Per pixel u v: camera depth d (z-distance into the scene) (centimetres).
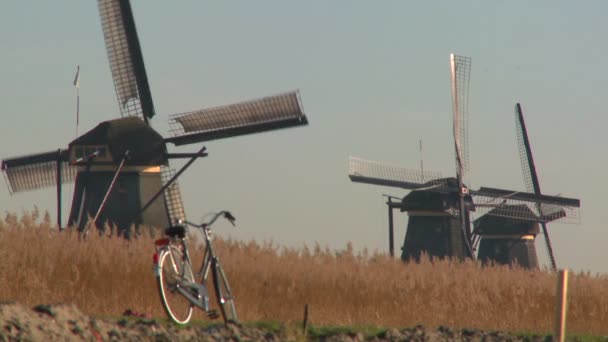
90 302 6500
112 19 18038
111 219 16775
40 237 6769
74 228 7088
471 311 8462
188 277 4988
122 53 18075
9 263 6456
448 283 8656
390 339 5212
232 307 5300
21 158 17625
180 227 4994
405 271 8506
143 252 6769
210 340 4450
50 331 3825
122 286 6612
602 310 9050
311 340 5069
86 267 6619
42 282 6481
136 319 4744
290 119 16862
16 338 3650
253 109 17038
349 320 7712
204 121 17338
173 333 4403
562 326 3928
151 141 17075
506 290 8888
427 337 5372
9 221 6781
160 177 17262
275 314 7388
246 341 4594
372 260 8538
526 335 6209
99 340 3981
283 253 8069
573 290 9131
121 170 16950
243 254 7775
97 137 16825
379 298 8044
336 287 7869
